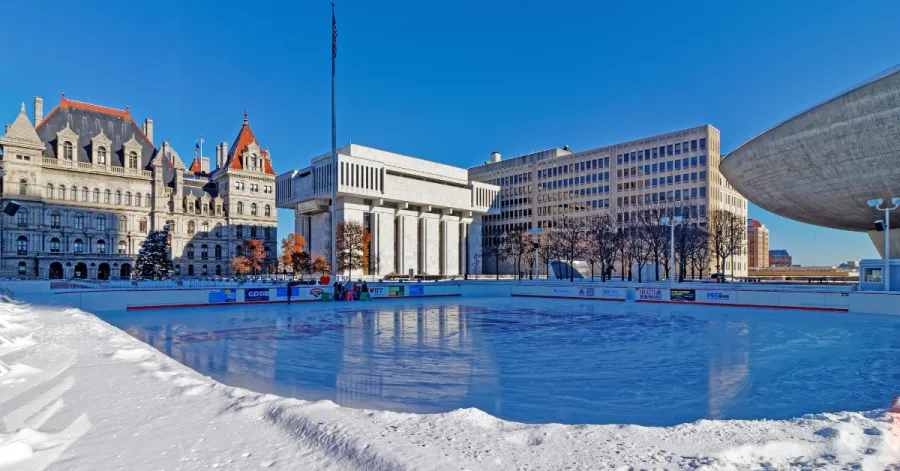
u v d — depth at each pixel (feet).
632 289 124.77
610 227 277.64
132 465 12.69
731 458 13.29
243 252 306.55
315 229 309.63
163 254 226.99
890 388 33.71
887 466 12.92
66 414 17.66
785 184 130.52
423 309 102.42
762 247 635.66
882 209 106.83
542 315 88.94
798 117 116.78
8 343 34.22
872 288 105.70
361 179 283.38
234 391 21.12
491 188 371.56
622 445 14.26
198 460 13.12
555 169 397.39
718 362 43.45
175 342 55.47
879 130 102.78
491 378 36.83
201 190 317.22
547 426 16.14
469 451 13.56
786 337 59.41
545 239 327.26
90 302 93.71
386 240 302.04
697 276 285.43
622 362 43.42
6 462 12.66
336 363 42.91
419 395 31.63
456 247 349.41
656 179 334.65
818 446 14.38
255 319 81.30
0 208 236.63
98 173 268.41
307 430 15.53
